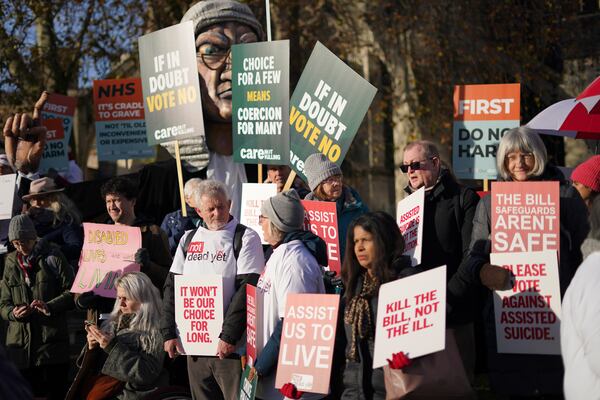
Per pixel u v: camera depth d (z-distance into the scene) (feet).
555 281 17.67
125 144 39.75
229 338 19.67
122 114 39.70
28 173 31.65
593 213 12.19
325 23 68.74
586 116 24.16
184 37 27.37
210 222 21.04
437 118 65.16
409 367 15.43
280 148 25.66
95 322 24.50
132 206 25.64
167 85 27.91
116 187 25.36
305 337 16.90
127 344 22.47
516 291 17.88
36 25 64.75
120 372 22.11
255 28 35.81
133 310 22.71
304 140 25.40
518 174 19.62
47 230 28.14
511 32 66.03
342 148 24.54
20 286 25.67
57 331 25.68
